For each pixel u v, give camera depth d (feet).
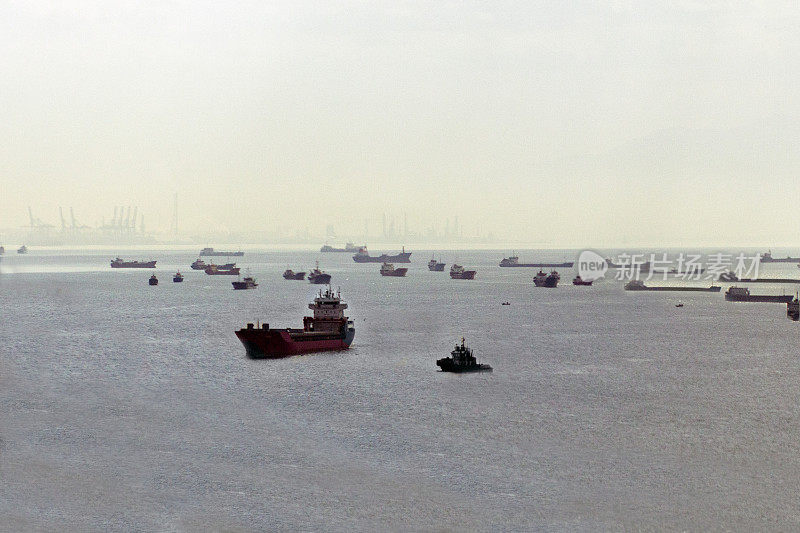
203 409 316.40
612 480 228.22
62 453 253.65
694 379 393.09
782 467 239.71
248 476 231.91
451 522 199.82
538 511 205.98
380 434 276.41
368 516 203.31
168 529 196.13
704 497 215.10
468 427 286.87
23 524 198.90
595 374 407.44
